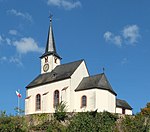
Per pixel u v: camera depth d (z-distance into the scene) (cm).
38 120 6247
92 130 6006
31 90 8156
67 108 7362
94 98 7200
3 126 5672
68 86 7525
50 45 9075
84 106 7312
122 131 6169
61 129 6012
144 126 6188
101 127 6075
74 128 5997
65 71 7950
